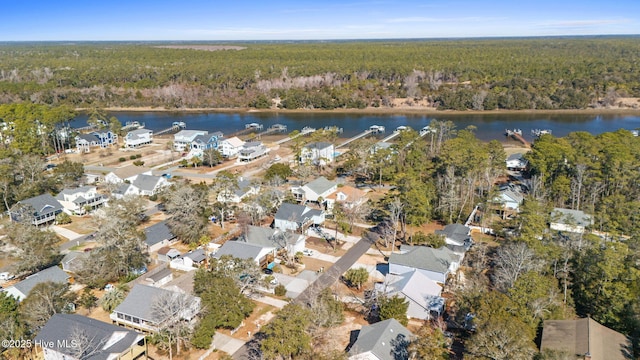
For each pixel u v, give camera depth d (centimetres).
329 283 5362
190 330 4216
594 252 4828
